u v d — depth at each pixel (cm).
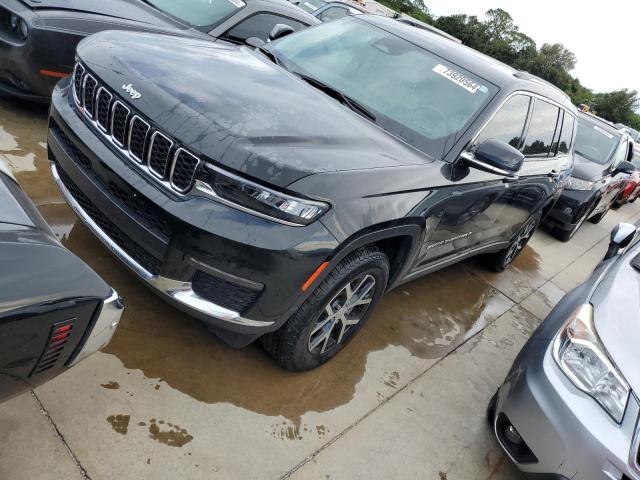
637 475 194
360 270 244
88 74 243
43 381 148
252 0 495
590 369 217
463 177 293
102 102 234
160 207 206
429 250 309
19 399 202
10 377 135
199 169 204
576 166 700
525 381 231
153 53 257
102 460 192
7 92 404
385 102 303
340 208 215
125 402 217
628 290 260
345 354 299
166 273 213
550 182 446
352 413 261
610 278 273
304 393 260
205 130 207
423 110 303
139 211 218
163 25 448
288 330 238
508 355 374
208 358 256
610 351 218
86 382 219
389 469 238
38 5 385
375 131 278
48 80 392
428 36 362
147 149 216
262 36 507
